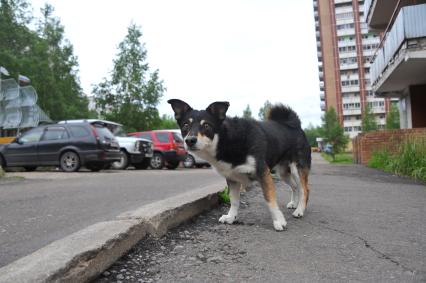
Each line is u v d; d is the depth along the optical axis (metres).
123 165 16.81
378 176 11.00
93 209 5.60
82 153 13.75
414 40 13.55
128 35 32.50
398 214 5.20
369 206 5.86
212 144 4.30
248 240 3.88
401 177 10.66
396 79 17.50
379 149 15.47
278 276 2.88
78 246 2.82
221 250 3.54
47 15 43.06
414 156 11.08
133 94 32.03
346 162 22.59
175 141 18.83
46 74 37.28
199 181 10.09
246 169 4.34
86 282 2.69
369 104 75.50
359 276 2.88
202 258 3.30
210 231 4.26
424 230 4.28
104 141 13.88
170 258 3.29
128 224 3.48
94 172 13.94
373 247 3.62
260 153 4.39
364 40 89.94
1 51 33.72
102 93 32.56
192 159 20.44
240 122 4.42
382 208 5.67
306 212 5.39
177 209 4.38
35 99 21.19
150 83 32.59
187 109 4.63
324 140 45.81
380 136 15.84
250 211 5.46
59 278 2.42
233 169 4.38
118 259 3.16
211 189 6.08
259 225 4.57
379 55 18.97
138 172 14.42
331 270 3.01
